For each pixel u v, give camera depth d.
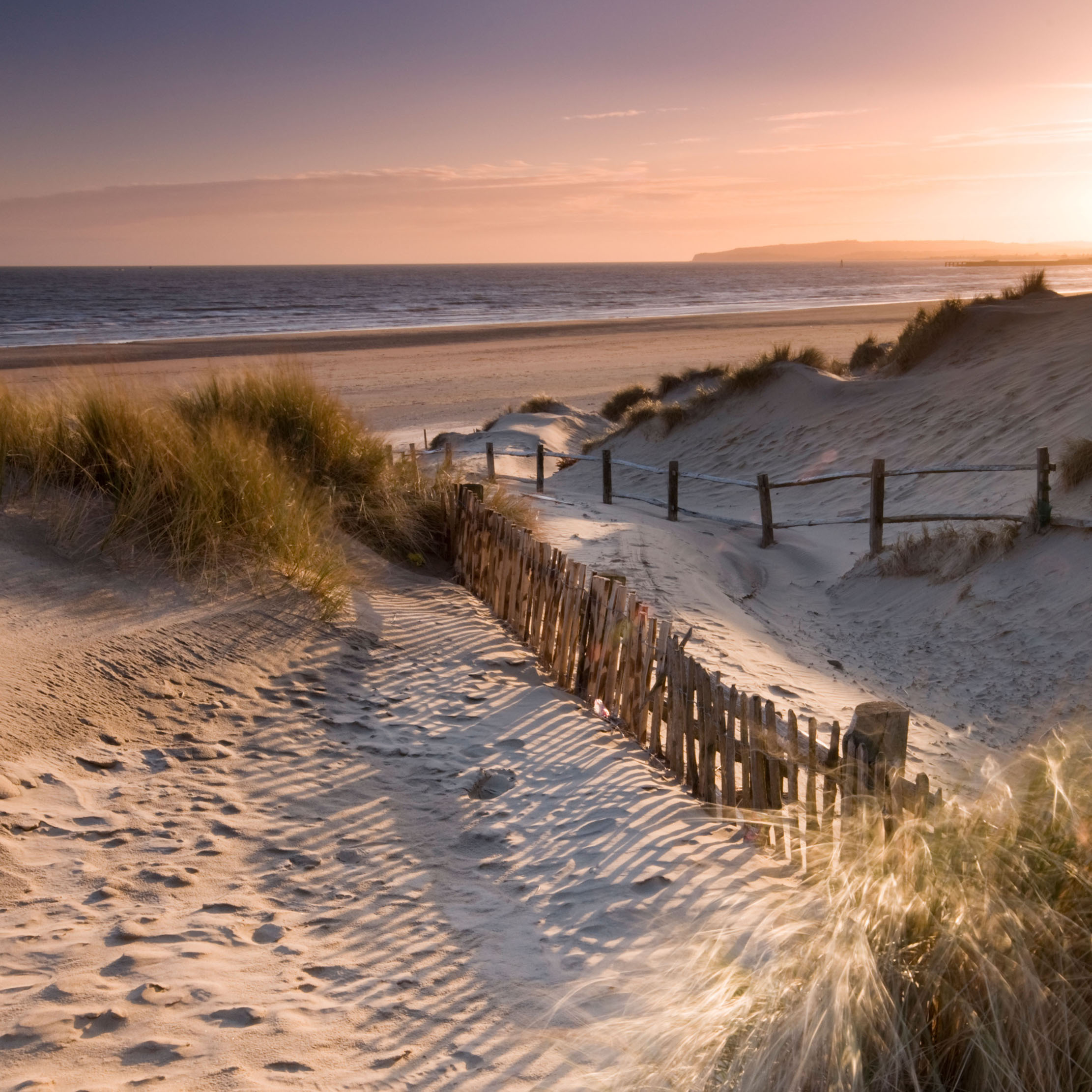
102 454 6.41
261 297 125.94
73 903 3.03
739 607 8.41
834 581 10.00
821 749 3.79
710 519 13.13
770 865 3.47
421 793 4.05
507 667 5.79
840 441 15.23
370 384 33.97
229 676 4.91
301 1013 2.54
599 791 4.14
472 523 7.37
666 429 19.31
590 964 2.81
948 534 9.26
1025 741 5.58
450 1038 2.46
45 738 3.98
